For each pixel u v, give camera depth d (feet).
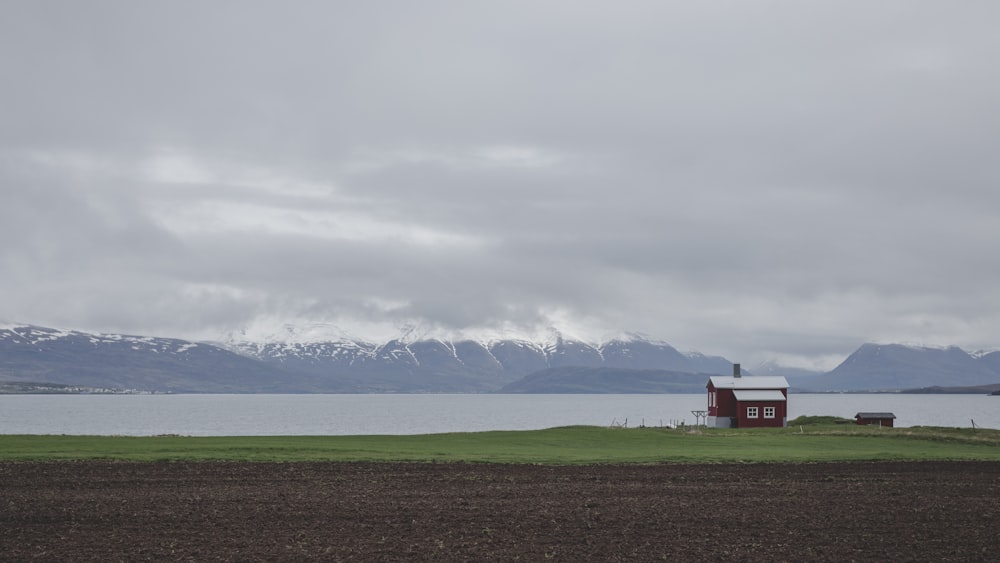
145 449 204.74
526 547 99.55
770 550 98.53
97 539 102.68
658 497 139.33
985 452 232.32
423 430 614.34
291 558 93.40
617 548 99.25
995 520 117.70
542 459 202.18
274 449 209.36
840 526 113.09
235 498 134.72
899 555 96.32
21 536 104.27
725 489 150.20
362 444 234.17
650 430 318.04
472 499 135.95
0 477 156.56
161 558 93.09
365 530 109.09
